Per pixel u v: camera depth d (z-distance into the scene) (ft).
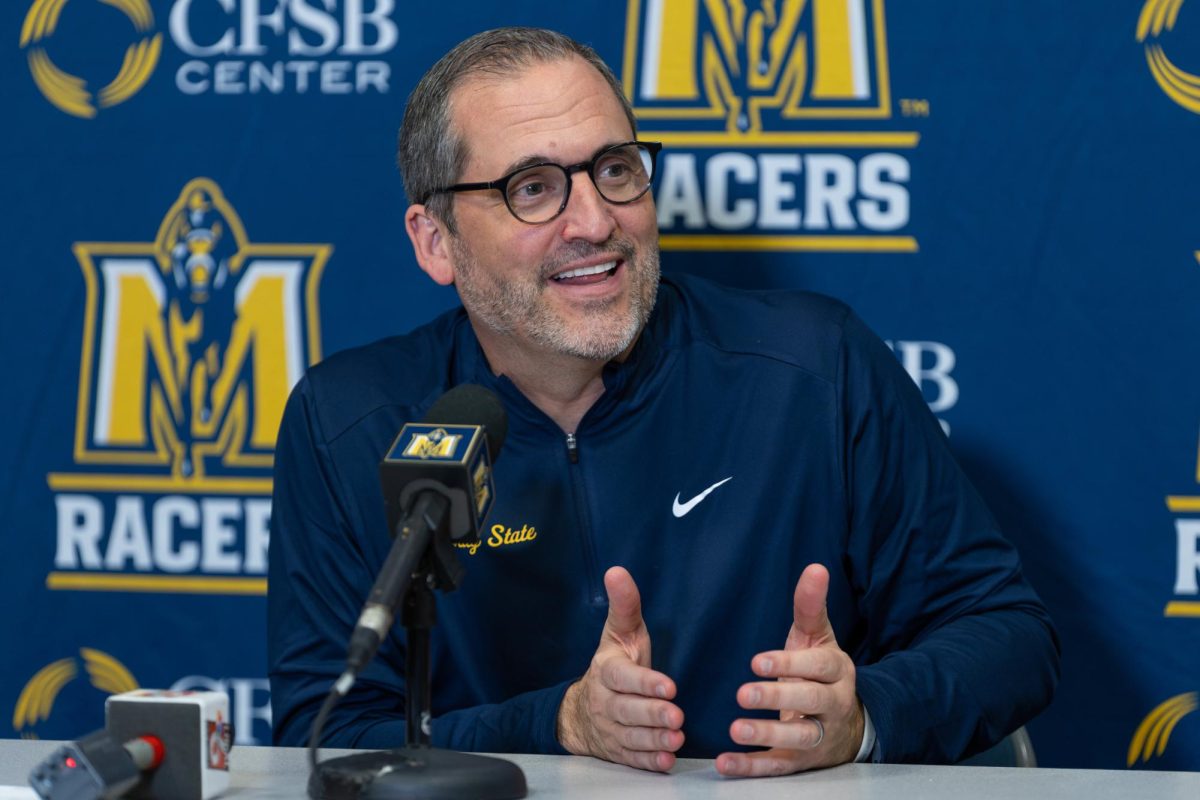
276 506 17.31
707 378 16.46
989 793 10.89
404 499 10.27
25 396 20.58
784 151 19.44
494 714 14.23
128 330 20.45
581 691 13.19
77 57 20.43
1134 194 18.89
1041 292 19.08
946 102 19.16
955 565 16.12
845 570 16.46
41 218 20.53
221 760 10.57
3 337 20.59
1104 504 19.04
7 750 12.59
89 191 20.45
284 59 20.16
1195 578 18.93
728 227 19.54
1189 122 18.76
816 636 12.69
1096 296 18.99
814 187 19.40
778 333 16.66
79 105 20.43
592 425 16.26
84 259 20.49
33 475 20.58
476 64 15.61
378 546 16.58
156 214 20.40
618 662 12.42
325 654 16.52
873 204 19.33
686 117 19.54
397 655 16.33
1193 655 18.94
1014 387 19.17
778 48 19.39
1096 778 11.46
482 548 16.20
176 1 20.29
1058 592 19.13
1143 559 18.99
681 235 19.63
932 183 19.22
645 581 16.03
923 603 16.19
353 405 16.96
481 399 11.48
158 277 20.40
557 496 16.24
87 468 20.53
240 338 20.31
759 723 11.73
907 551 16.17
